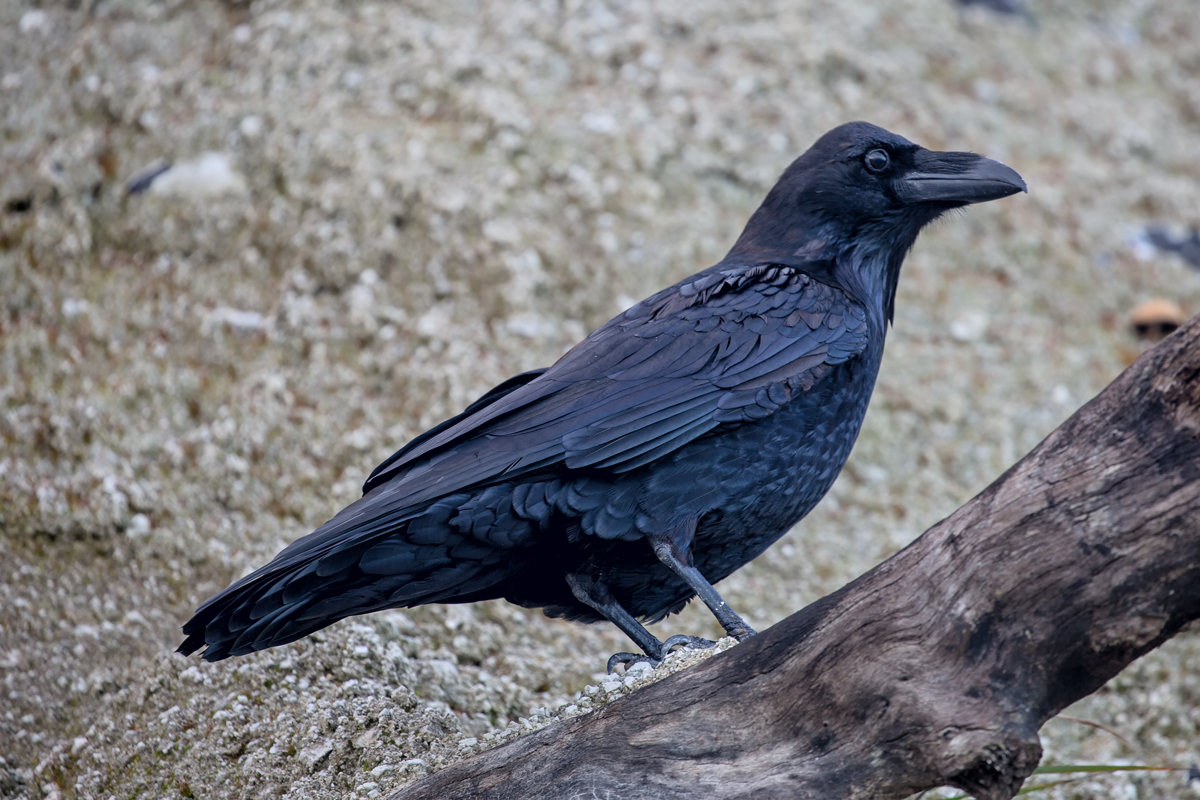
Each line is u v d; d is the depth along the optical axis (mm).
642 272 12469
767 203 8625
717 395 7133
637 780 5582
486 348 11484
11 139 12984
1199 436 4801
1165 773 9117
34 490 9578
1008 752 4941
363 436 10547
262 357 11258
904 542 10891
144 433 10258
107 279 11898
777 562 10578
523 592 7543
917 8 17016
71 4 14312
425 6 14695
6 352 10820
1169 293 14281
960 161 8109
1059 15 18531
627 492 6969
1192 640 10086
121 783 7352
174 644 8555
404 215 12242
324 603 6777
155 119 13117
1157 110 17375
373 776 6957
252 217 12367
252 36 14094
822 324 7527
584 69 14344
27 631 8547
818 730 5402
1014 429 12094
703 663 5844
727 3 15625
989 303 13414
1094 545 4902
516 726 7164
